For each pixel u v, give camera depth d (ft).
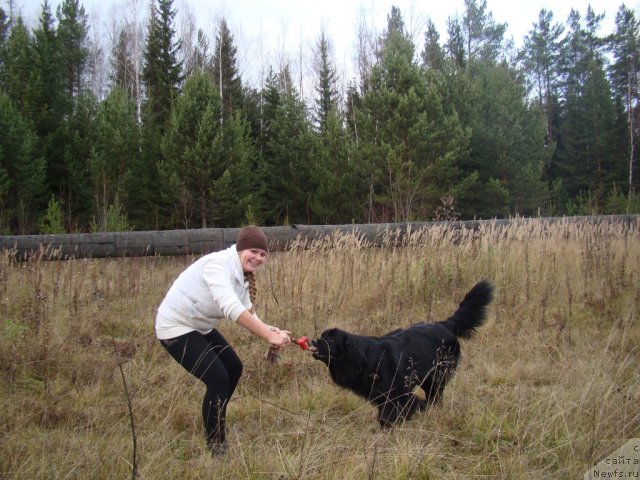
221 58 91.61
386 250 29.58
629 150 97.91
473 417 13.26
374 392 12.83
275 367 16.88
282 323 20.56
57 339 17.75
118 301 23.47
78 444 11.12
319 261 26.37
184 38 113.09
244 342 19.45
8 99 51.78
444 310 23.59
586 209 76.38
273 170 67.15
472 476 10.54
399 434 12.11
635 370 14.96
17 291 21.59
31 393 14.62
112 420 12.86
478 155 67.72
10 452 10.54
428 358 14.01
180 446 11.91
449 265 26.84
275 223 67.00
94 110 64.85
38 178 52.01
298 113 69.67
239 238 11.60
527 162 69.97
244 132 66.85
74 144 58.59
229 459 10.96
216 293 10.82
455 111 60.18
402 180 55.88
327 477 10.08
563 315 22.30
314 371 17.08
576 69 125.29
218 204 53.52
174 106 60.49
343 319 22.06
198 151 52.65
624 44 118.01
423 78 61.05
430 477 10.56
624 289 25.14
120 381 15.49
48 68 61.11
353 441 12.04
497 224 36.22
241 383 15.96
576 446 11.11
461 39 118.21
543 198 71.51
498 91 69.92
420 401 13.42
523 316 22.25
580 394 13.29
